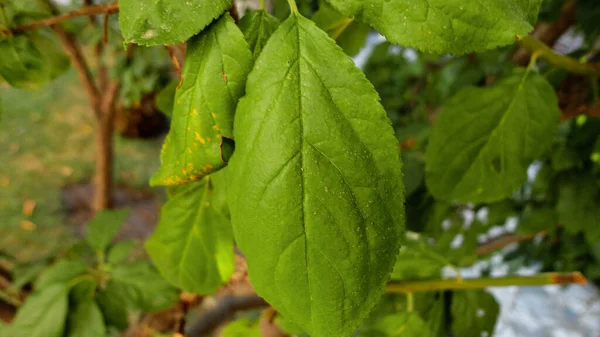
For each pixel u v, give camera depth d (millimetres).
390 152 118
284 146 115
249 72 127
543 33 407
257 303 392
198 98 130
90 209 1260
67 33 382
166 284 290
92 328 273
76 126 1618
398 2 122
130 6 122
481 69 369
